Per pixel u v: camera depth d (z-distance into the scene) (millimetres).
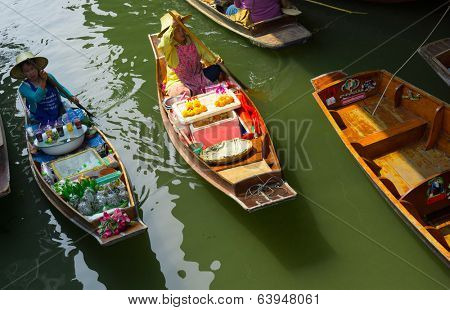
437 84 7824
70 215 5754
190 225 6035
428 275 5219
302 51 8820
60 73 9023
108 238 5258
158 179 6648
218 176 5723
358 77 6988
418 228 4961
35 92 6875
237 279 5402
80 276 5621
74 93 8469
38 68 6867
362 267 5371
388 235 5652
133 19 10305
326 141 6984
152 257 5734
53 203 6023
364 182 6309
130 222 5445
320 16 9727
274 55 8766
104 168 6219
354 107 7074
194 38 7309
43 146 6516
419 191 5344
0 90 8906
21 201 6613
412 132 6406
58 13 10961
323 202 6129
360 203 6059
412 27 9180
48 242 6031
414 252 5441
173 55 7242
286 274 5395
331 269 5387
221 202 6254
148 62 9023
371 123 6777
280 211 6094
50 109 7129
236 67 8594
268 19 8867
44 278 5633
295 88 8023
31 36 10250
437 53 7215
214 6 9836
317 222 5898
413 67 8211
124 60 9148
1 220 6383
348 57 8578
